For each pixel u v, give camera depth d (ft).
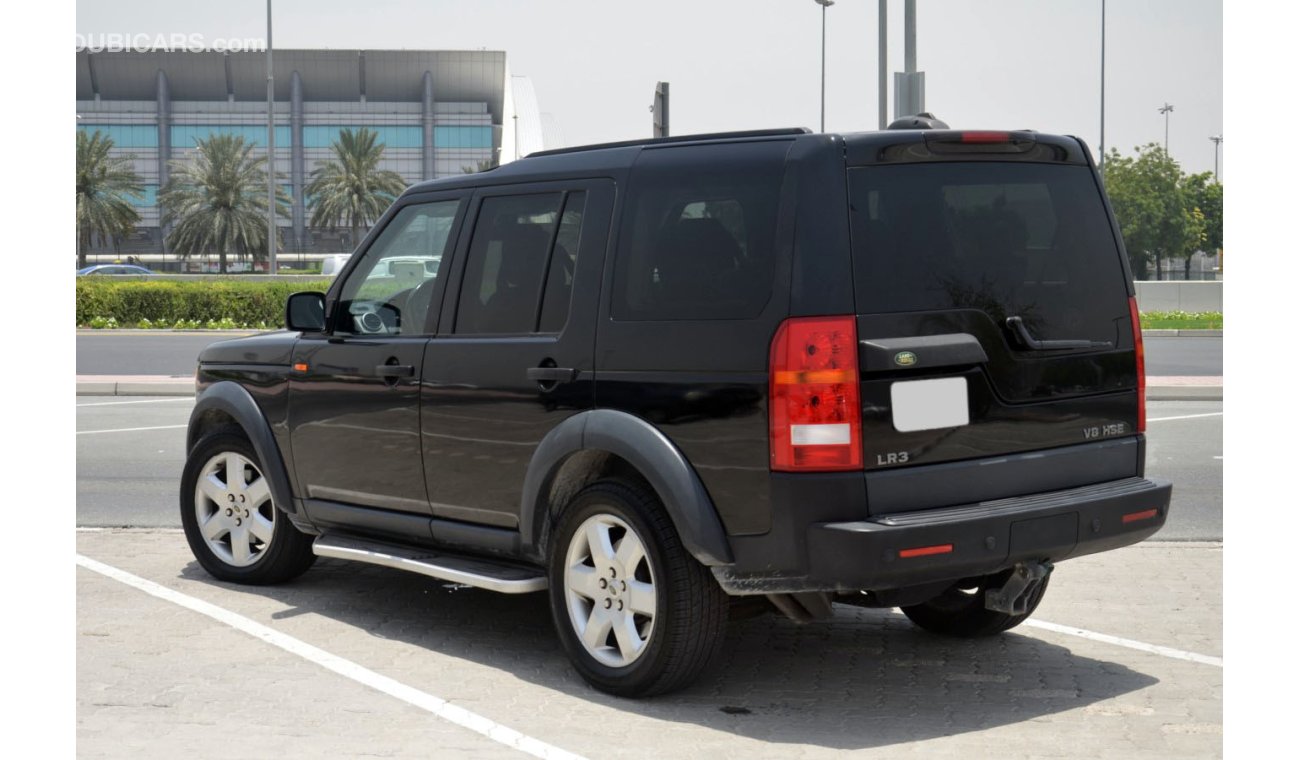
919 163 15.55
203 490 23.18
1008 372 15.75
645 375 16.07
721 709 16.10
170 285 110.52
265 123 421.59
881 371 14.76
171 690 16.79
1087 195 17.06
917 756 14.39
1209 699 16.46
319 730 15.26
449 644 19.11
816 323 14.67
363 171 302.66
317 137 420.77
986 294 15.67
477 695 16.65
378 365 19.69
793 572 14.80
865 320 14.76
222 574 22.94
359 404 20.06
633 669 16.21
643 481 16.44
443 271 19.19
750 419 15.03
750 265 15.39
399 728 15.33
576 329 17.01
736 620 16.62
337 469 20.61
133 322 110.42
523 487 17.43
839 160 15.06
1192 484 33.86
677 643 15.79
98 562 24.76
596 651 16.80
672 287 16.11
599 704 16.30
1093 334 16.72
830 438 14.56
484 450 18.12
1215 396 56.34
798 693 16.76
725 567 15.35
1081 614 20.80
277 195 286.25
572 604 17.02
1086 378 16.56
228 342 23.03
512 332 17.98
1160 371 66.80
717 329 15.44
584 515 16.75
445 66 417.90
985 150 16.02
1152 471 36.11
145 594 22.12
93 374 67.51
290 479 21.59
